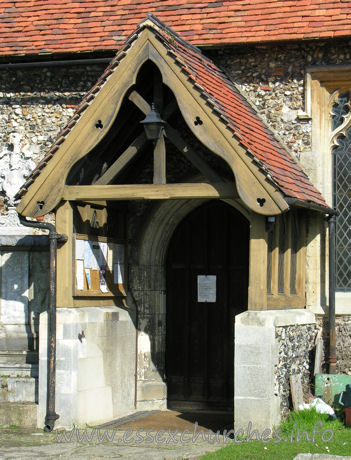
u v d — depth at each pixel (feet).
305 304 32.65
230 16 34.88
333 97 33.65
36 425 28.63
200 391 34.68
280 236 29.73
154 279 34.37
